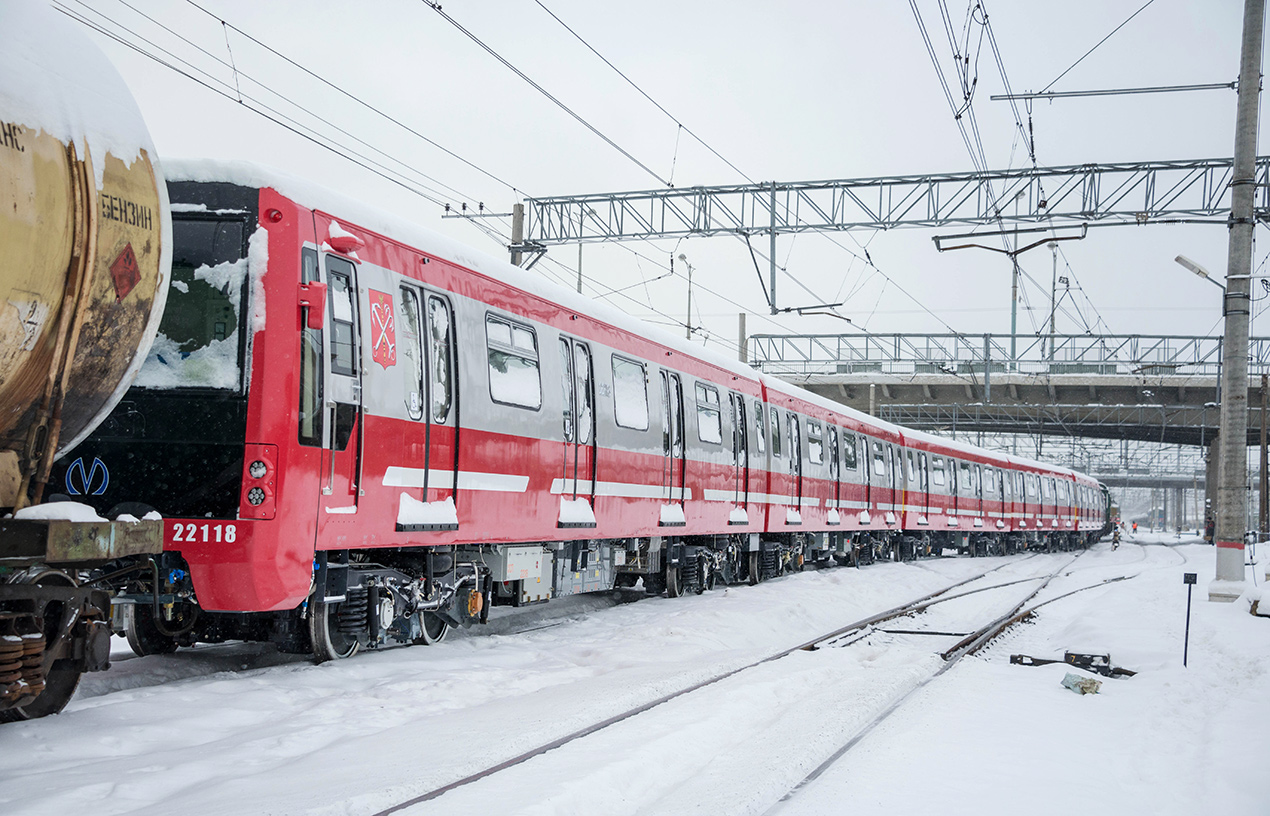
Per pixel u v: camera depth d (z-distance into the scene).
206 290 7.00
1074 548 52.03
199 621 8.05
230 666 8.20
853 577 20.36
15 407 5.18
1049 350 46.81
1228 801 5.31
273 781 4.88
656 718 6.57
